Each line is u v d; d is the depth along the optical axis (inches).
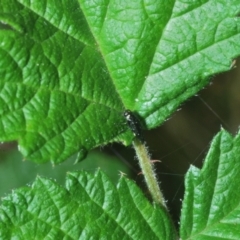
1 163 12.6
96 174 8.9
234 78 14.2
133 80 9.1
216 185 9.1
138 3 9.1
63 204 8.8
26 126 8.5
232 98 14.3
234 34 9.0
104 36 9.1
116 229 8.9
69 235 8.8
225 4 9.0
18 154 12.7
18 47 8.6
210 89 14.3
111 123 9.0
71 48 8.9
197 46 9.1
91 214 8.8
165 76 9.2
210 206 9.1
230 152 9.1
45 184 8.8
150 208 9.0
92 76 9.0
